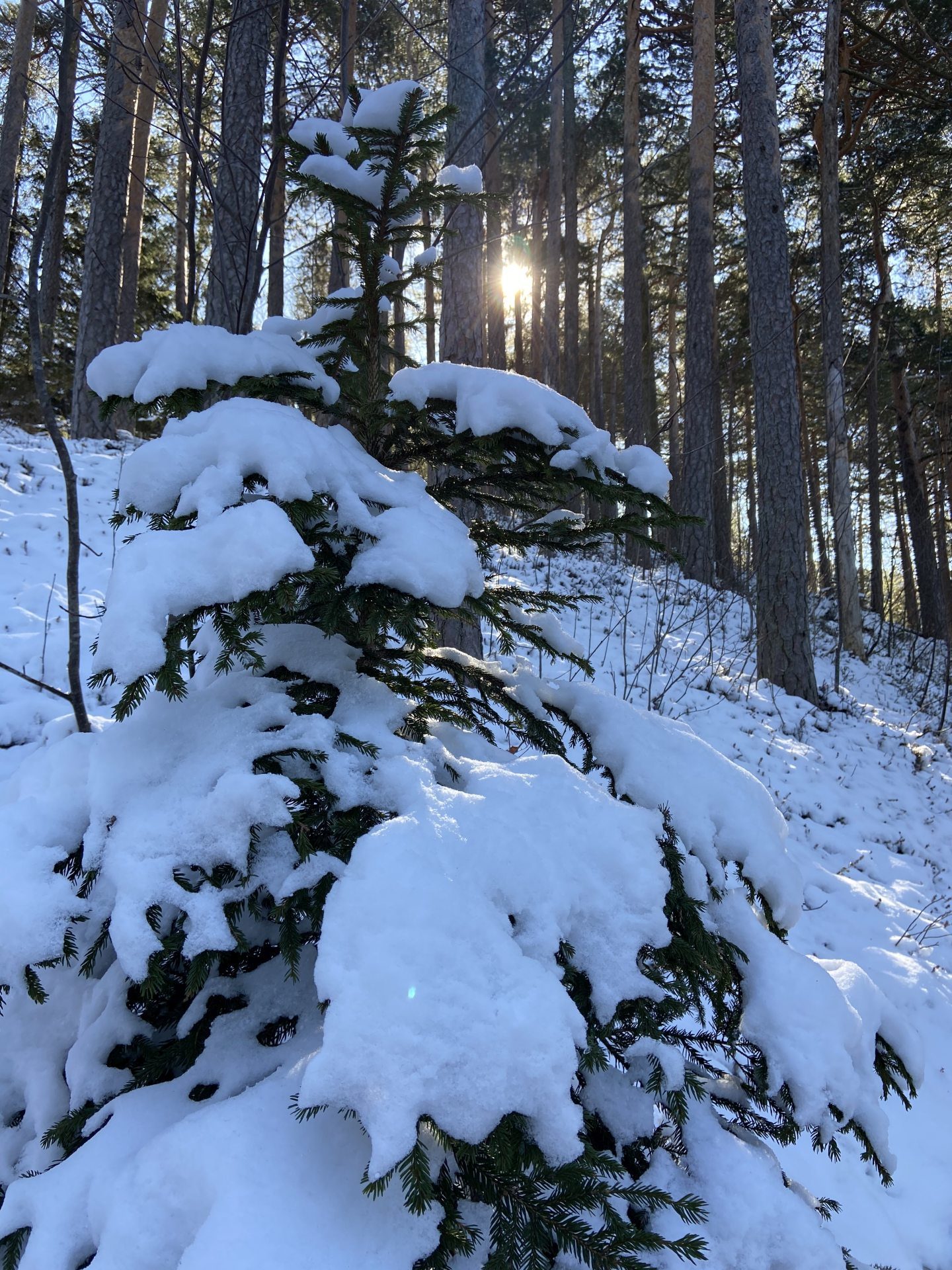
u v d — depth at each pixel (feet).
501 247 47.50
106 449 29.43
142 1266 3.43
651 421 68.33
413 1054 3.16
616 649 24.86
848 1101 4.66
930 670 34.83
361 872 3.74
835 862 16.47
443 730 5.67
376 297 5.82
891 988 10.46
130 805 4.22
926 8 39.86
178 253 49.03
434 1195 3.53
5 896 3.78
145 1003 4.79
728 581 43.55
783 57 42.11
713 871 5.23
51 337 39.83
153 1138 3.87
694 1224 4.26
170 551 3.97
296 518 4.30
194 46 8.70
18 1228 3.93
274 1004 4.71
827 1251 4.34
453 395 5.75
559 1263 3.85
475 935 3.61
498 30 20.90
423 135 5.36
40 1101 4.81
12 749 11.14
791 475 25.43
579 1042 3.53
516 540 6.35
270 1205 3.37
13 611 14.97
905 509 83.10
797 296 52.26
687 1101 5.05
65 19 5.21
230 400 4.88
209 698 5.00
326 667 5.37
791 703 24.21
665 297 69.05
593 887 4.30
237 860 3.92
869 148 44.68
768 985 4.99
